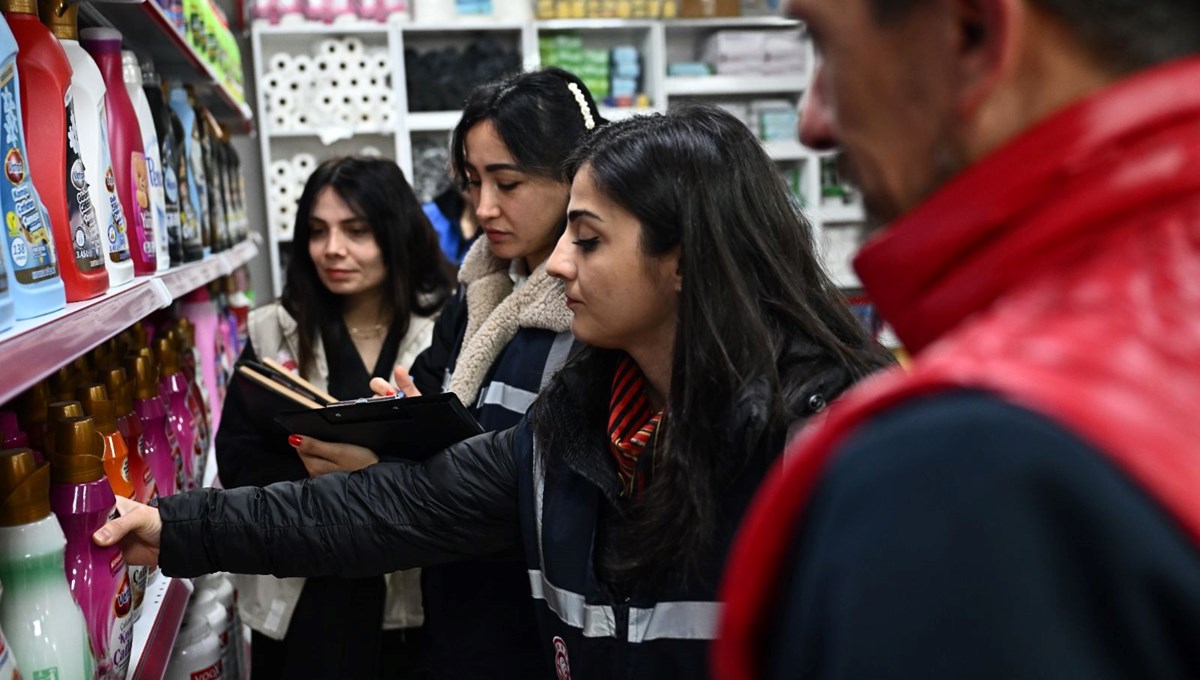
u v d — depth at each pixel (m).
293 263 2.70
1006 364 0.42
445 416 1.58
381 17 5.63
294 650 2.33
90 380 1.67
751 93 6.25
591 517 1.31
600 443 1.34
